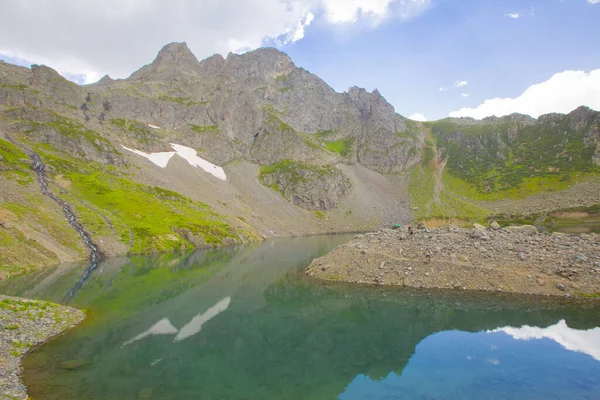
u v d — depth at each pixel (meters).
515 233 54.84
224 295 50.72
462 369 23.42
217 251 109.62
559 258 44.38
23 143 151.88
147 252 99.12
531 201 199.00
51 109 190.88
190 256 97.06
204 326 36.19
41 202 101.25
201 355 27.97
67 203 109.75
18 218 82.62
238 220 165.12
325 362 26.02
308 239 155.38
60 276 64.00
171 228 122.31
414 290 44.94
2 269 62.09
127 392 21.19
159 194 155.25
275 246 123.50
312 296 46.22
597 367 22.81
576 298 38.25
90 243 92.06
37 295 48.47
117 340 31.59
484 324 32.50
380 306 40.34
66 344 30.12
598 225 131.50
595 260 42.72
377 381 22.34
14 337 29.19
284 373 24.17
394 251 54.69
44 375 23.53
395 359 25.98
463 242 52.50
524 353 25.58
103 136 191.38
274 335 33.00
